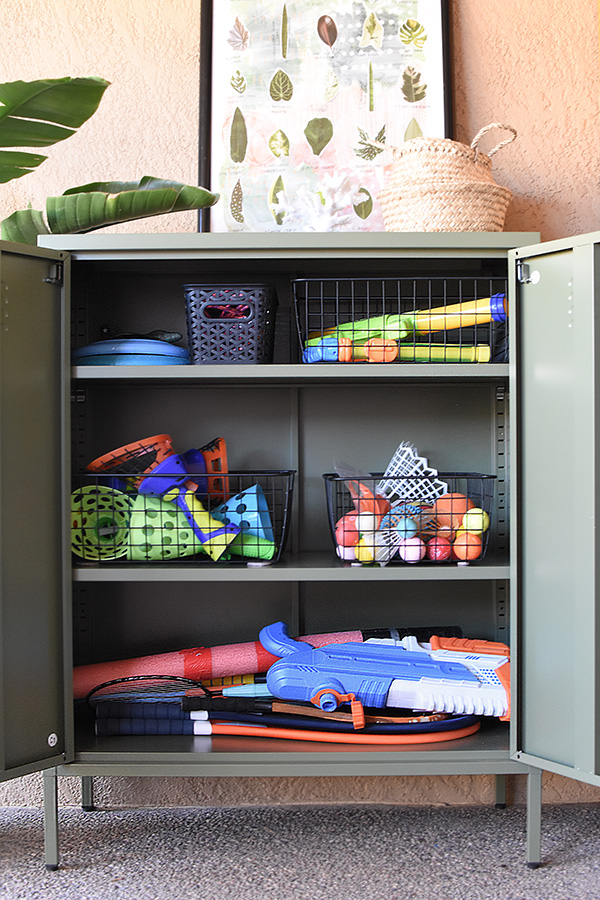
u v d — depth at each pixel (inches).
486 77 73.8
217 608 72.7
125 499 62.7
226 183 72.4
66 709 59.2
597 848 62.0
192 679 65.4
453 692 60.5
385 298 72.8
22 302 57.7
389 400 73.1
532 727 58.4
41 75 72.9
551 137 73.7
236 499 64.2
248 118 72.5
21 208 72.9
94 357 62.7
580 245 55.5
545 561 57.9
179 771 58.6
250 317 61.2
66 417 59.5
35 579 58.1
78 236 59.1
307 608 72.9
